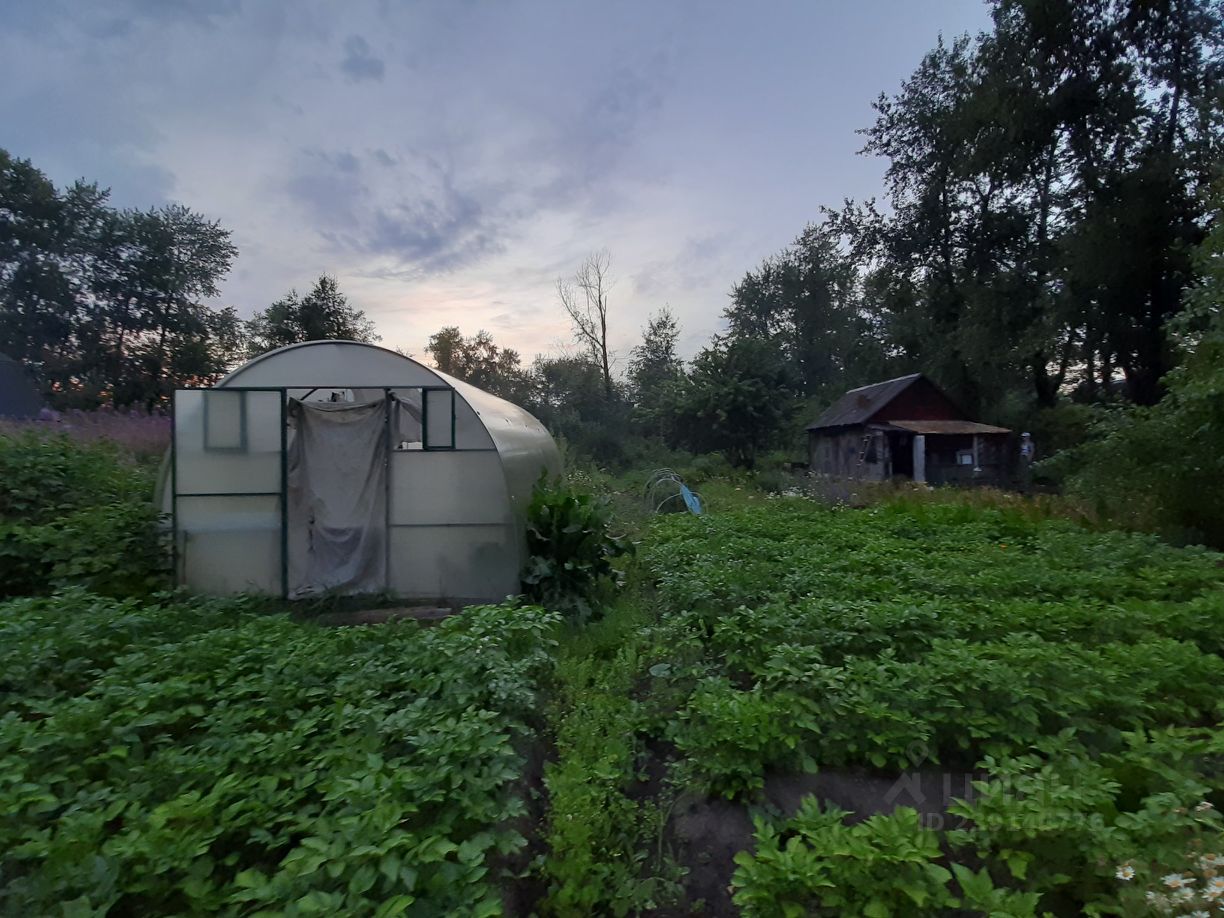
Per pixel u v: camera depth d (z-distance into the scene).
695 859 3.94
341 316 29.30
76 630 5.42
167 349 27.27
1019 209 28.45
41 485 9.03
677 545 10.23
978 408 31.47
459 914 2.76
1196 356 11.03
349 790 3.29
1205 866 2.91
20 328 24.73
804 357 58.94
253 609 7.76
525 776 4.49
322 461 8.84
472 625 5.73
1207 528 11.04
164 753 3.91
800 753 4.34
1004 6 24.83
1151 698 4.83
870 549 9.62
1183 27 23.78
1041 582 7.57
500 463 8.87
